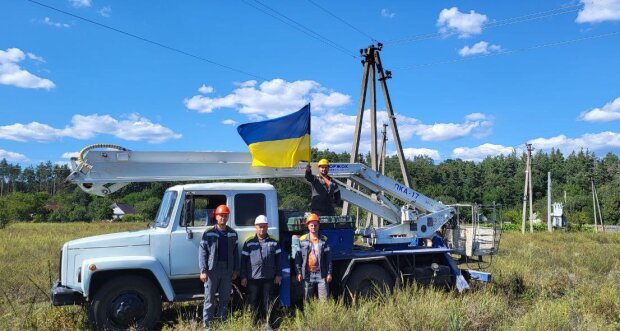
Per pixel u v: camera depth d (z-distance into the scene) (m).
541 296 8.85
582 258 15.08
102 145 7.64
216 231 7.12
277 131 8.59
